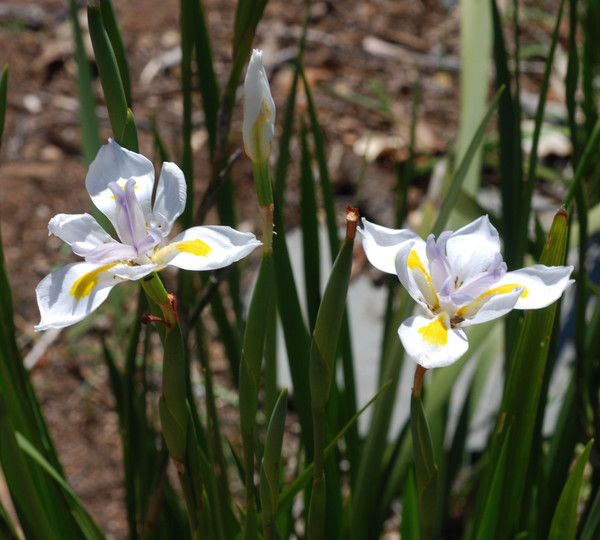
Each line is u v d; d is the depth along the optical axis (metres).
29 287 1.46
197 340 0.76
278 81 1.88
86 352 1.36
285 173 0.78
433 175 1.60
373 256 0.62
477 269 0.63
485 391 1.24
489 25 0.90
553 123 1.70
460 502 1.13
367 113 1.80
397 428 1.19
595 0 1.16
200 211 0.74
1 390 0.72
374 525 0.81
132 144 0.63
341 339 0.80
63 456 1.24
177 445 0.62
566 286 0.61
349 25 2.04
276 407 0.61
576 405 0.78
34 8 2.00
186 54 0.72
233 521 0.73
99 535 0.75
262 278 0.61
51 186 1.63
